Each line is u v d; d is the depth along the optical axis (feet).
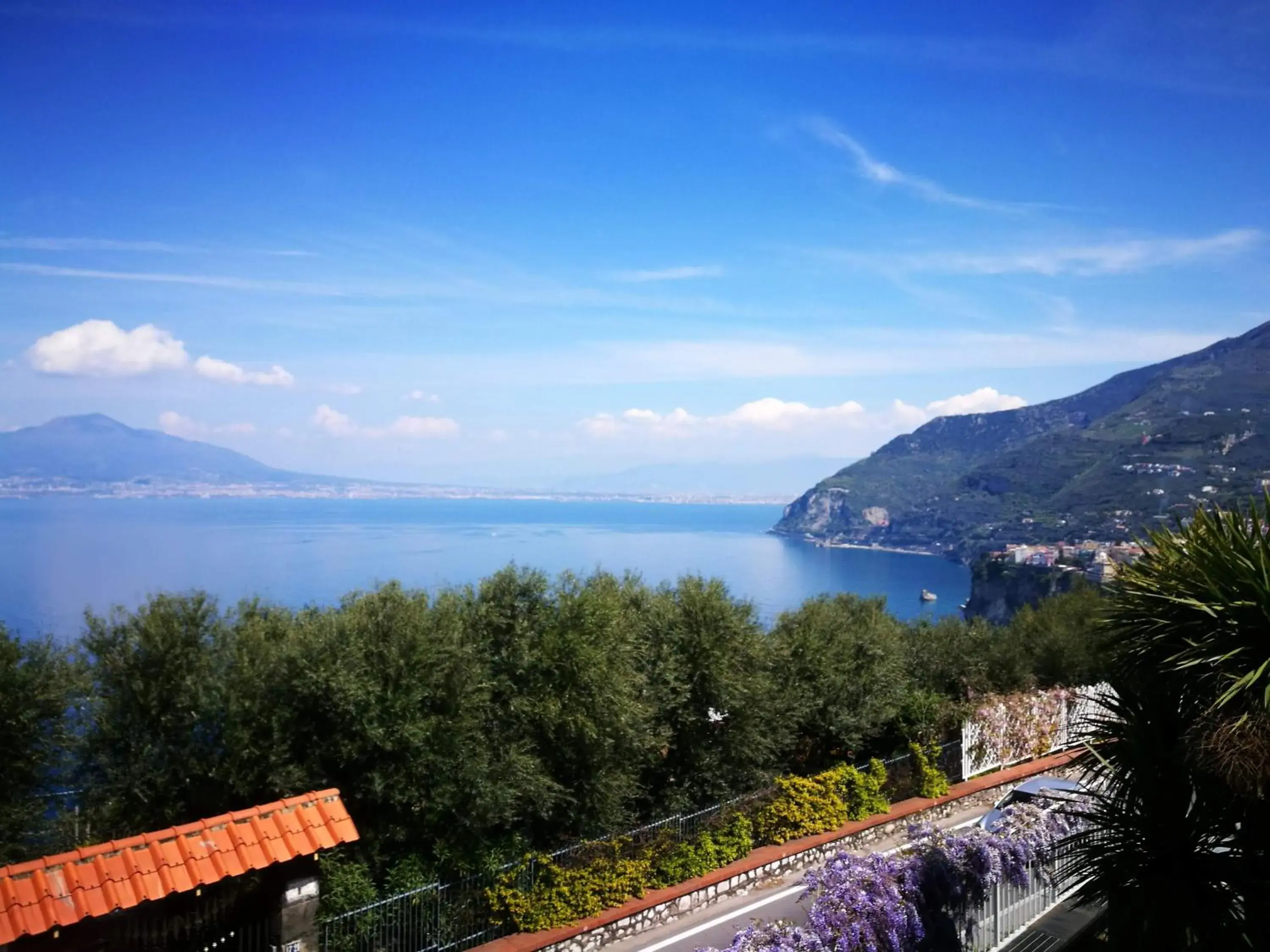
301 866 33.32
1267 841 38.42
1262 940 37.83
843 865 46.57
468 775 48.21
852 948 41.27
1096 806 45.60
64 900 28.14
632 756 58.65
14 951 27.58
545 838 55.47
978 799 79.97
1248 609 38.60
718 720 65.10
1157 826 40.68
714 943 52.06
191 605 47.98
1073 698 95.91
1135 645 43.24
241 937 32.60
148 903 30.83
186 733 45.32
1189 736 38.60
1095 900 44.50
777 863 62.90
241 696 45.73
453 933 46.80
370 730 45.75
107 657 45.39
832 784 68.23
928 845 50.44
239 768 45.21
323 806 34.58
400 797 46.73
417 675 48.39
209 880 30.45
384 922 44.39
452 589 60.39
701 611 65.67
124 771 43.98
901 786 75.66
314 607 59.57
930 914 45.96
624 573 76.64
